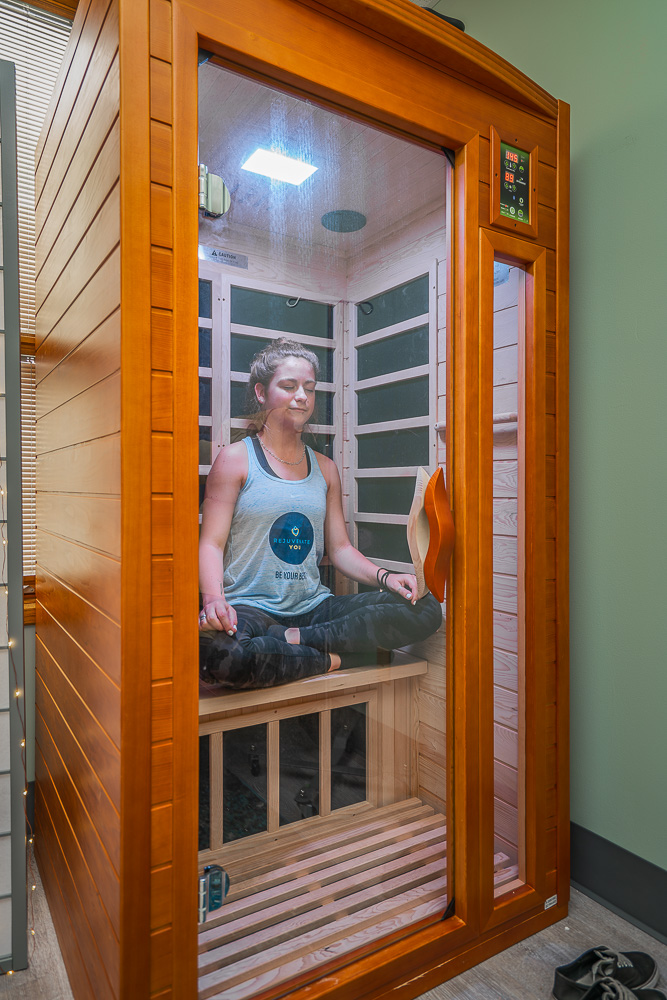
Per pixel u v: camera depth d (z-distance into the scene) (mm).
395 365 1269
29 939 1461
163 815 978
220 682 1080
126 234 931
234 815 1108
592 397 1654
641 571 1537
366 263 1229
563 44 1706
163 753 978
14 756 1391
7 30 1874
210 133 1039
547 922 1491
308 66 1093
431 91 1257
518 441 1470
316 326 1174
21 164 1900
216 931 1074
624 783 1571
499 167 1357
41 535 1724
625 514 1573
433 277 1310
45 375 1613
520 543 1474
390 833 1283
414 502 1301
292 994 1133
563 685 1511
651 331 1510
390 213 1252
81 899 1207
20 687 1417
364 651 1251
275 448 1133
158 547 972
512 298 1445
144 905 955
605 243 1611
